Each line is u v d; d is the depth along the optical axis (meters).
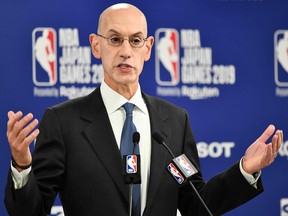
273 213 11.30
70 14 10.73
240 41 11.19
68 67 10.70
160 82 10.95
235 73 11.17
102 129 6.66
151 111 6.91
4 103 10.52
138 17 6.63
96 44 7.06
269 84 11.25
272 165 11.29
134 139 6.21
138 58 6.61
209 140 11.11
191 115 11.05
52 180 6.41
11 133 5.71
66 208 6.54
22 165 5.88
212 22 11.11
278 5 11.30
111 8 6.71
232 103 11.16
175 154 6.79
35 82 10.62
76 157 6.52
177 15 11.02
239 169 6.45
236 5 11.19
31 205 6.02
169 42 10.99
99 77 10.77
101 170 6.46
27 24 10.61
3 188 10.56
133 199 6.44
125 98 6.84
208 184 6.69
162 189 6.57
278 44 11.29
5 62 10.54
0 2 10.55
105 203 6.37
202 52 11.09
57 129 6.61
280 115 11.29
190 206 6.89
